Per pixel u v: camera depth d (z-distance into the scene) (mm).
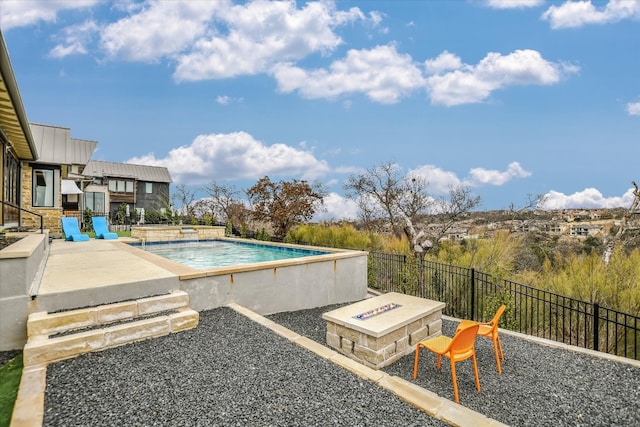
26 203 15031
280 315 7406
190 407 3178
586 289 7301
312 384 3643
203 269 6520
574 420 3773
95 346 4250
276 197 19828
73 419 2965
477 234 12055
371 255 10945
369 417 3125
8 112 8094
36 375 3637
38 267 6301
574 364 5223
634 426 3662
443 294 9133
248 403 3270
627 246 10211
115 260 7578
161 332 4828
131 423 2938
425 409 3242
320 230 15672
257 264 7238
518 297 8172
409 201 13688
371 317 5535
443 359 5402
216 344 4586
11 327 4504
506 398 4250
